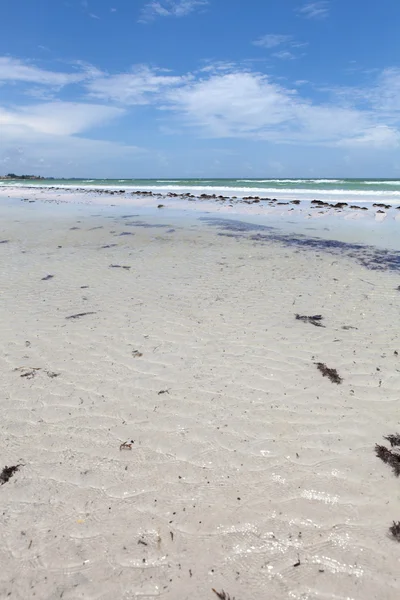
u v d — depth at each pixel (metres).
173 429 3.88
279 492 3.17
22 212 20.47
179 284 8.18
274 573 2.58
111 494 3.17
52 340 5.66
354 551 2.70
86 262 10.06
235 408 4.16
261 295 7.44
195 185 46.69
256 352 5.27
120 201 26.58
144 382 4.62
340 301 7.11
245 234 13.97
